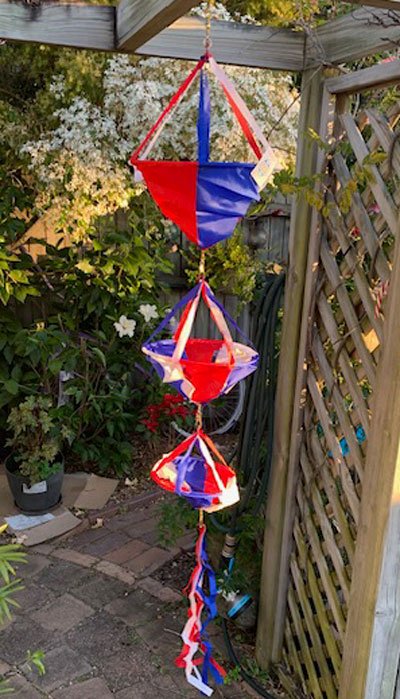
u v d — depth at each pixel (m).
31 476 2.81
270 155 1.13
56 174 3.01
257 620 2.13
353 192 1.39
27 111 3.18
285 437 1.82
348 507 1.59
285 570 1.91
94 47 1.46
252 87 2.94
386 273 1.34
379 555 1.30
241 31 1.56
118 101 2.99
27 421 2.81
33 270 3.41
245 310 3.87
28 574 2.49
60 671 1.96
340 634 1.63
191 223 1.19
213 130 2.92
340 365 1.54
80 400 3.29
